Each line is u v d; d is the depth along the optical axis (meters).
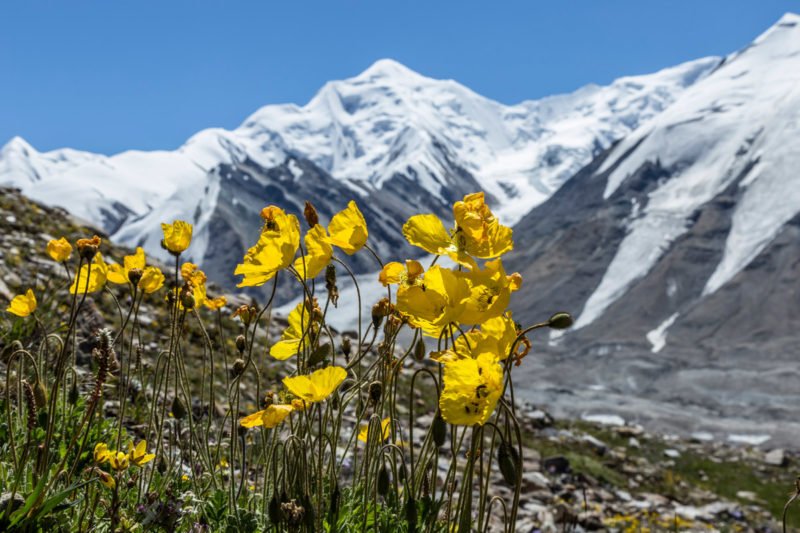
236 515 2.73
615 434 26.70
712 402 108.00
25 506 2.40
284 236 2.65
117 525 2.65
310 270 2.75
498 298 2.38
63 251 3.35
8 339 5.09
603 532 9.72
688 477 22.58
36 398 2.73
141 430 4.48
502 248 2.48
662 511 13.05
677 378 125.62
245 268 2.68
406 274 2.57
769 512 18.84
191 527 2.83
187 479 3.43
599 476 14.98
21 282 8.09
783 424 83.44
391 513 2.88
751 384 115.56
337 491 2.70
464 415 2.20
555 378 130.88
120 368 3.37
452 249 2.47
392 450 2.90
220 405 6.20
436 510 2.66
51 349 4.81
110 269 3.50
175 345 3.44
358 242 2.76
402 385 14.12
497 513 8.66
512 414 2.31
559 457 14.27
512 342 2.51
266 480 3.01
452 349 2.55
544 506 10.03
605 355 149.38
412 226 2.50
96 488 2.81
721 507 15.08
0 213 12.40
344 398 3.06
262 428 3.29
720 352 140.62
